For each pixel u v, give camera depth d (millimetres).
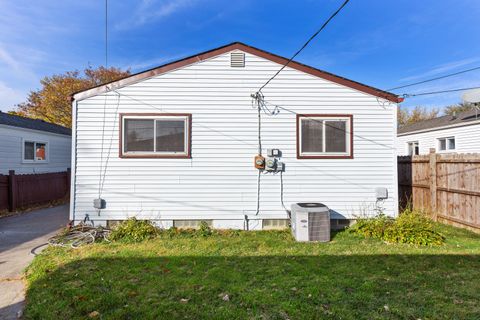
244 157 6852
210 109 6812
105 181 6602
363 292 3396
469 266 4262
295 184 6910
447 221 7180
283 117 6918
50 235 6480
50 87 25875
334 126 6961
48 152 14148
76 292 3412
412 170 8688
